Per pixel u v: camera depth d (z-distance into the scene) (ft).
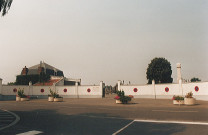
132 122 34.35
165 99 104.78
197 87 92.38
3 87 128.47
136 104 77.10
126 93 120.78
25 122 35.14
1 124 33.14
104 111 52.29
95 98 123.44
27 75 178.50
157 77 177.68
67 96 131.13
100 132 26.45
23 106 71.26
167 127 29.37
